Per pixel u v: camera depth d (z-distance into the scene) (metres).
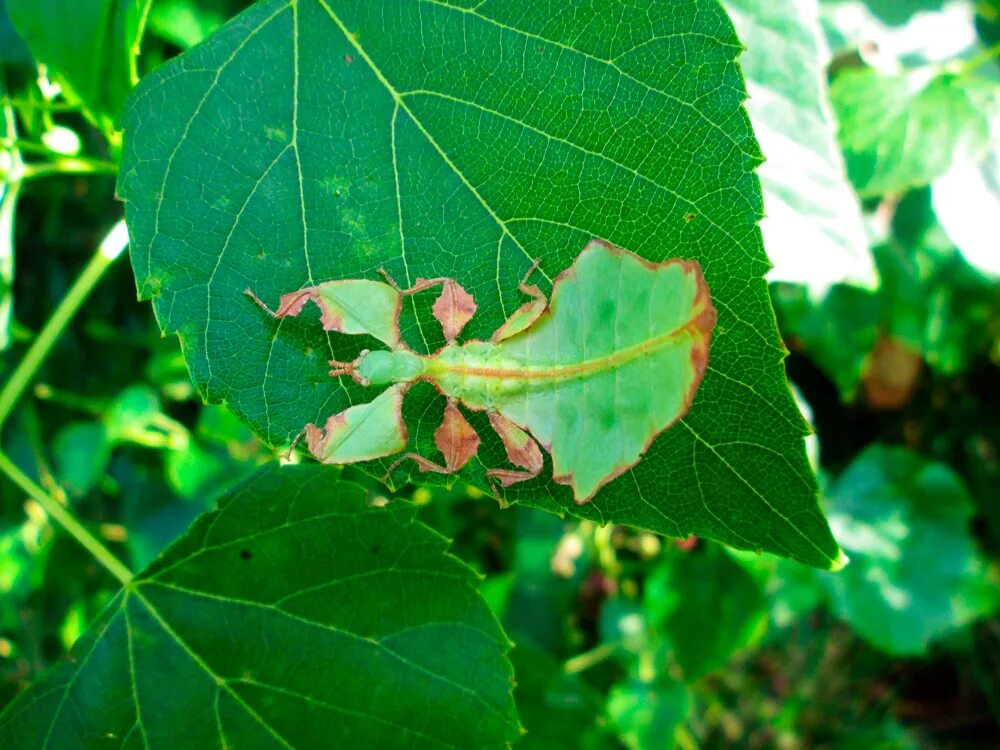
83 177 0.30
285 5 0.15
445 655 0.15
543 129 0.15
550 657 0.25
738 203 0.14
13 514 0.29
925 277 0.27
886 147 0.22
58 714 0.15
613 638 0.29
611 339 0.15
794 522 0.14
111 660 0.15
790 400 0.14
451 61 0.15
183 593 0.15
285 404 0.15
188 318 0.15
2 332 0.20
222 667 0.15
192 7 0.22
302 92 0.15
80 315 0.32
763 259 0.14
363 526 0.15
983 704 0.40
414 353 0.16
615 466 0.15
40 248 0.32
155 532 0.28
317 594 0.15
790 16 0.18
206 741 0.15
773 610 0.31
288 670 0.15
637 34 0.14
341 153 0.15
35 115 0.19
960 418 0.36
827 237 0.17
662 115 0.14
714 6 0.14
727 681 0.39
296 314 0.15
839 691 0.40
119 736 0.15
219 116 0.14
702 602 0.27
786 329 0.26
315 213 0.15
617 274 0.15
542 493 0.16
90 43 0.16
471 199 0.15
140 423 0.27
